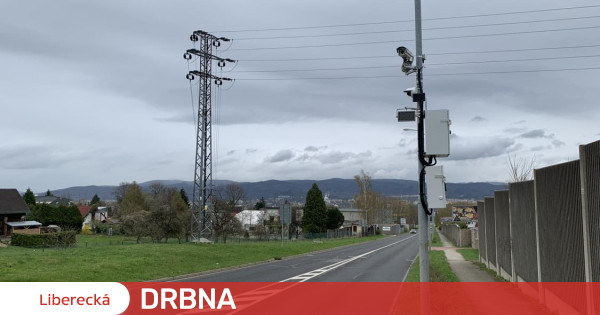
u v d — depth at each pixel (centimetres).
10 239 5109
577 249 1079
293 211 10419
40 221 8094
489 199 2642
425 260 985
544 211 1380
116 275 2108
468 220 8588
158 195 11875
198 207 4184
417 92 1020
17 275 1870
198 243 3909
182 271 2445
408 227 18250
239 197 8062
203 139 4134
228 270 2741
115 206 12319
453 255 3872
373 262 3400
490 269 2594
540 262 1437
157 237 4575
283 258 3800
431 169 1068
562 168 1195
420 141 1009
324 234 8588
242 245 4191
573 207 1106
